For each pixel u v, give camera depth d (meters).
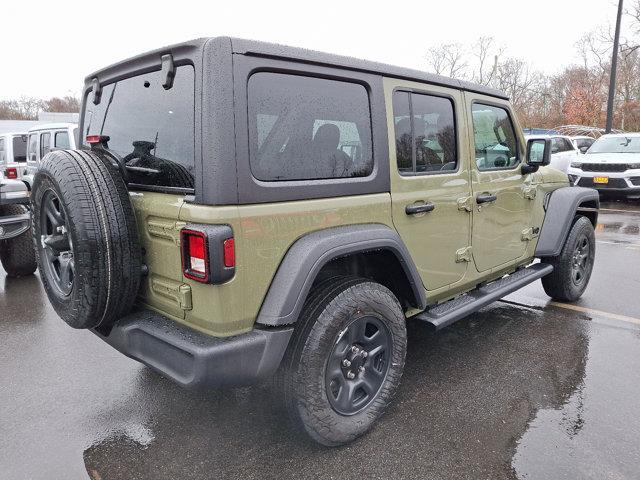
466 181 3.39
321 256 2.31
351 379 2.61
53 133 10.03
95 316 2.33
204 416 2.94
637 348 3.86
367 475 2.40
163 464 2.50
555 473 2.40
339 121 2.55
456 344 3.96
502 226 3.85
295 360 2.37
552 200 4.55
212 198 2.06
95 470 2.46
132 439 2.72
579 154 13.43
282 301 2.22
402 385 3.29
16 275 6.22
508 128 3.97
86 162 2.34
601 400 3.08
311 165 2.41
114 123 2.73
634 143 12.31
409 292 3.00
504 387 3.25
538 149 3.94
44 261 2.66
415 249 3.00
